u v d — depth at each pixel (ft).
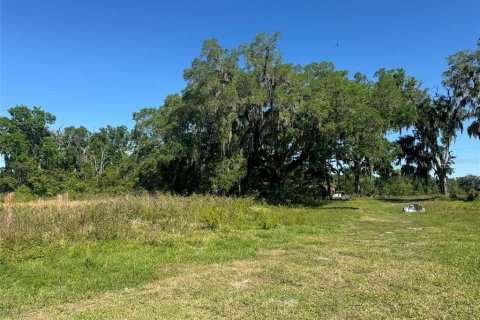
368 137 93.40
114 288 23.30
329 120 92.53
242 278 24.88
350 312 18.20
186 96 98.07
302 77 96.27
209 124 99.04
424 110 134.62
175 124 99.91
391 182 191.42
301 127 96.48
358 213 76.69
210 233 43.68
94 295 22.04
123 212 47.44
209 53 95.04
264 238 41.86
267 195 113.91
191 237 40.65
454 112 129.80
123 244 35.47
